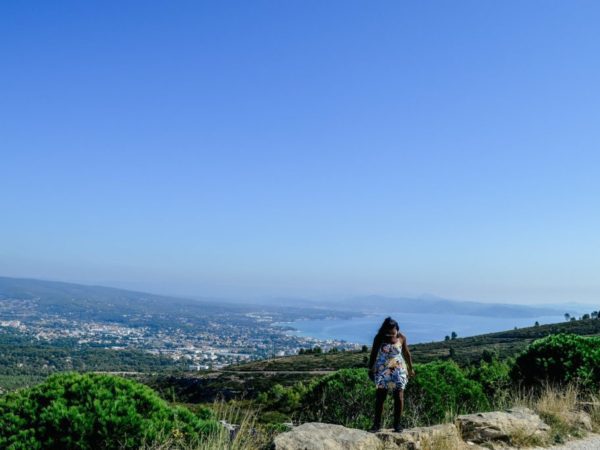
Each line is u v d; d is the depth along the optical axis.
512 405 10.53
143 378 73.00
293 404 18.59
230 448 6.55
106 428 6.19
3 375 119.31
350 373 10.89
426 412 10.12
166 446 6.23
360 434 6.98
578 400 10.53
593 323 77.69
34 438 5.93
